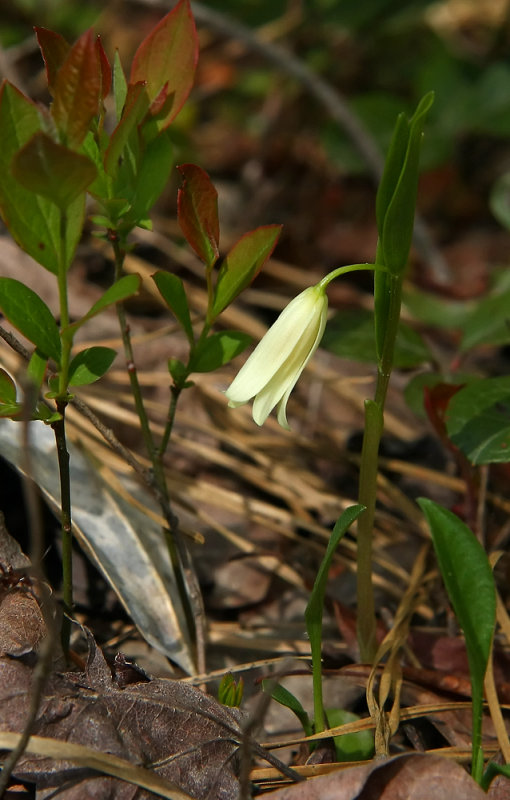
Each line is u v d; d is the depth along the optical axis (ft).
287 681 1.03
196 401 1.24
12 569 0.96
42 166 0.82
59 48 0.89
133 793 0.88
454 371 1.18
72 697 0.91
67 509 0.93
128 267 1.36
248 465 1.19
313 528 1.14
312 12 2.02
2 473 1.10
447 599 1.09
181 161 1.71
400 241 0.89
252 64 2.06
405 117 0.88
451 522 0.88
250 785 0.90
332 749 0.95
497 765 0.88
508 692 1.00
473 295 1.61
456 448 1.09
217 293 0.93
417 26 2.12
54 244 0.87
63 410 0.90
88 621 1.05
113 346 1.26
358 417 1.30
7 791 0.89
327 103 1.75
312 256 1.77
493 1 2.21
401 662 1.04
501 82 1.86
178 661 1.02
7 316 0.88
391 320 0.91
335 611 1.06
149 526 1.07
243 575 1.11
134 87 0.88
